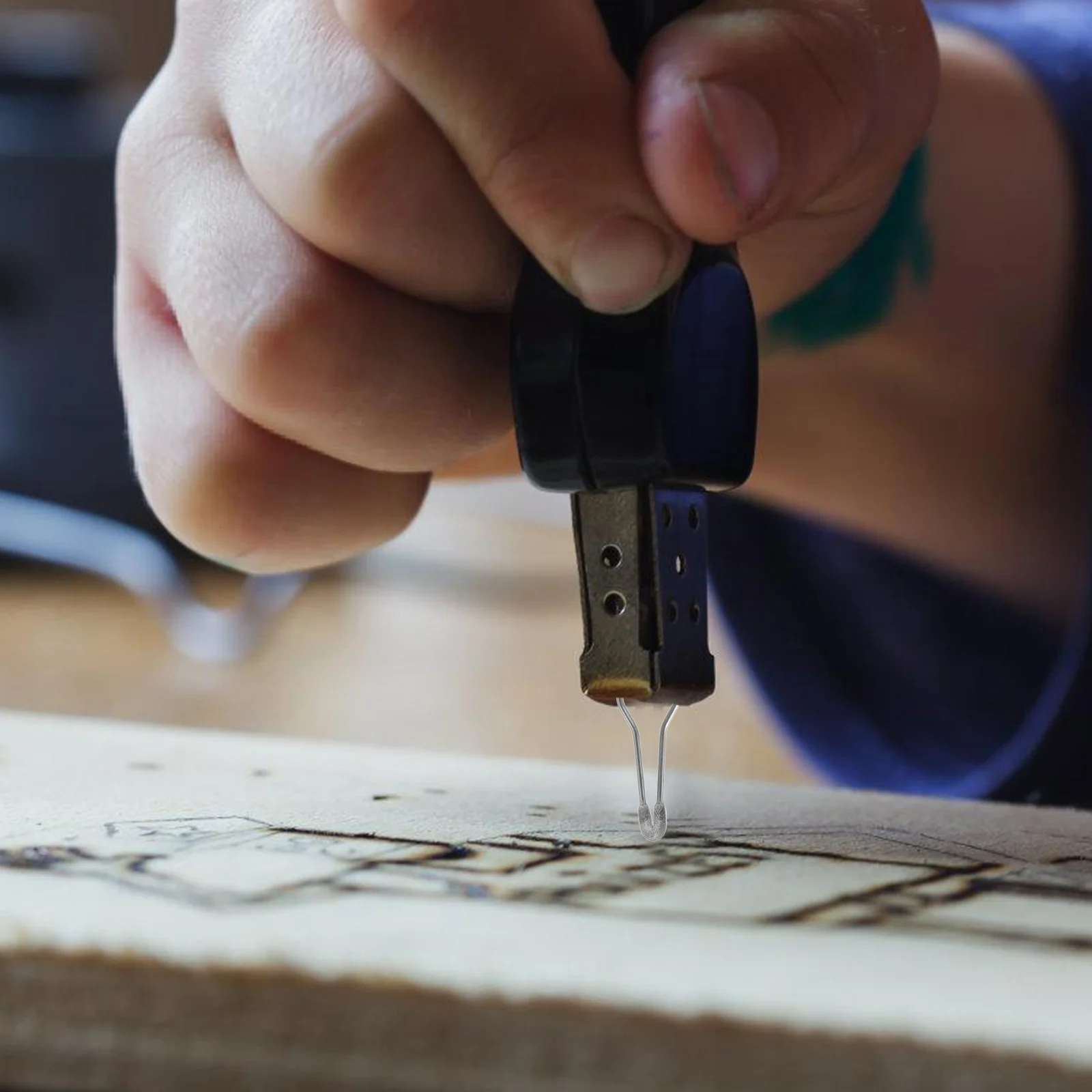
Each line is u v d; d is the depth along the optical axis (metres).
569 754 0.63
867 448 0.52
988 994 0.30
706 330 0.35
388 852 0.35
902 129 0.37
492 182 0.35
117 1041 0.30
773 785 0.43
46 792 0.40
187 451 0.40
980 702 0.53
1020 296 0.50
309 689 0.76
